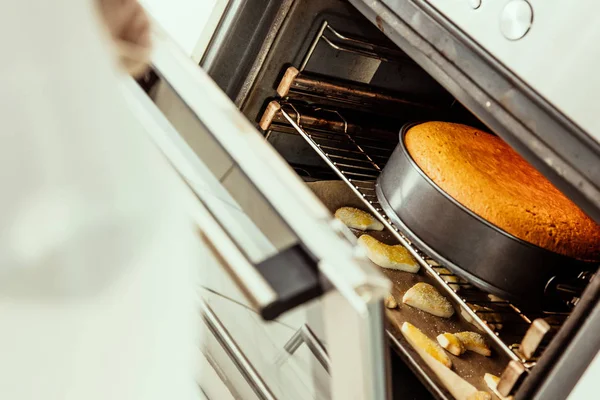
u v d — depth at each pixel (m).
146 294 0.34
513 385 0.78
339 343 0.38
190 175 0.36
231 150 0.36
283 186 0.35
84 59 0.30
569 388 0.70
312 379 0.46
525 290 0.89
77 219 0.31
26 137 0.29
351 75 1.22
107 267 0.32
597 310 0.66
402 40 0.85
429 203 0.91
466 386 0.89
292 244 0.35
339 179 1.37
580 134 0.66
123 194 0.32
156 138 0.36
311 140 1.14
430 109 1.35
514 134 0.73
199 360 0.50
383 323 0.35
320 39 1.14
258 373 0.51
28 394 0.34
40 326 0.32
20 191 0.30
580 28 0.64
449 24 0.77
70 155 0.30
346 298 0.34
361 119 1.29
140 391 0.36
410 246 0.98
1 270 0.30
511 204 0.87
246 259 0.35
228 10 1.08
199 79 0.38
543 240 0.86
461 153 0.98
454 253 0.91
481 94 0.76
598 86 0.63
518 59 0.70
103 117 0.31
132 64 0.37
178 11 1.18
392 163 1.01
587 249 0.88
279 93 1.15
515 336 0.96
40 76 0.29
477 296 1.02
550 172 0.71
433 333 0.99
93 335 0.33
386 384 0.38
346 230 0.36
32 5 0.29
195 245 0.36
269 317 0.34
